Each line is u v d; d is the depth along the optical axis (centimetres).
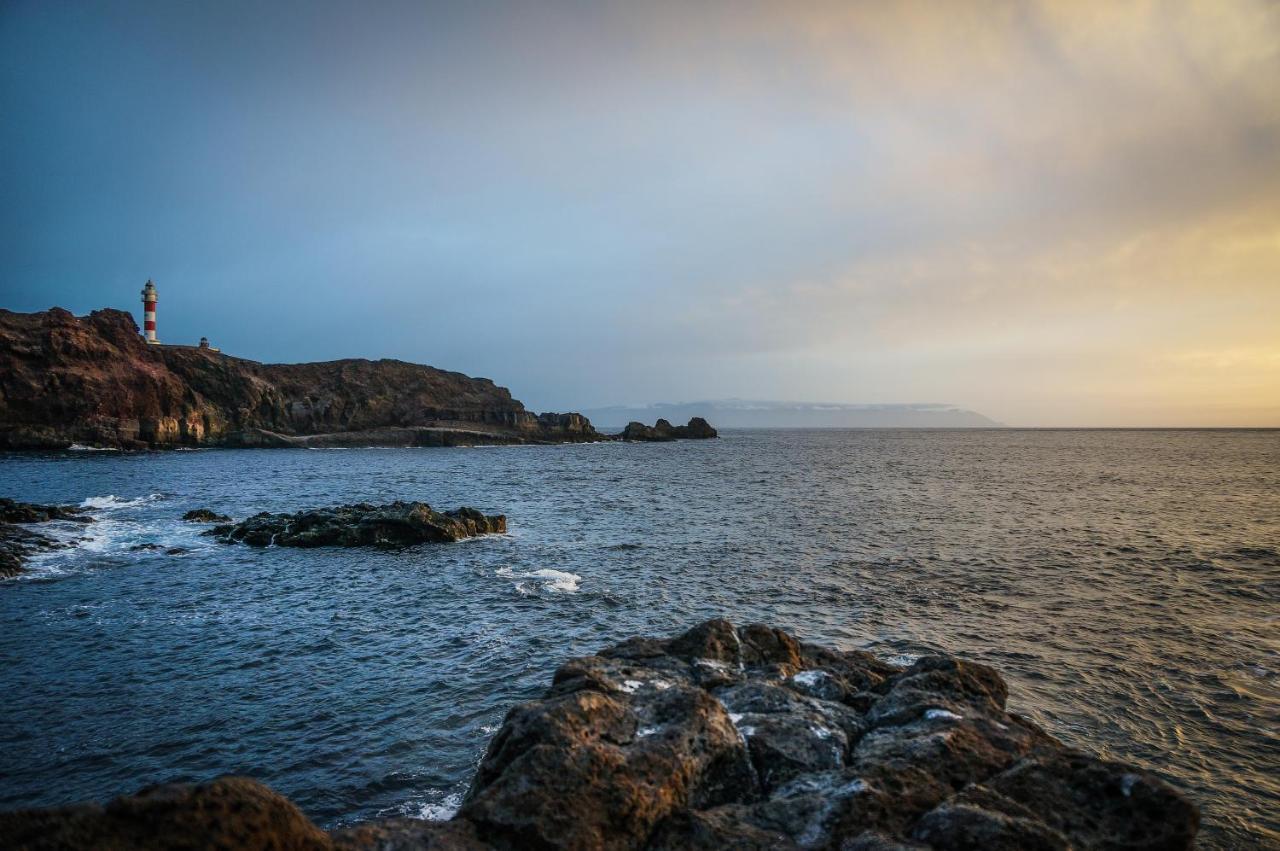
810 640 1995
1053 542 3462
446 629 2089
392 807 1144
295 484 6669
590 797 733
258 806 548
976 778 824
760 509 4856
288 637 2006
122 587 2578
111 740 1360
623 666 1177
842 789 779
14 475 6819
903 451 14150
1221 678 1667
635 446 16912
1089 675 1697
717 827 734
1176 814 707
